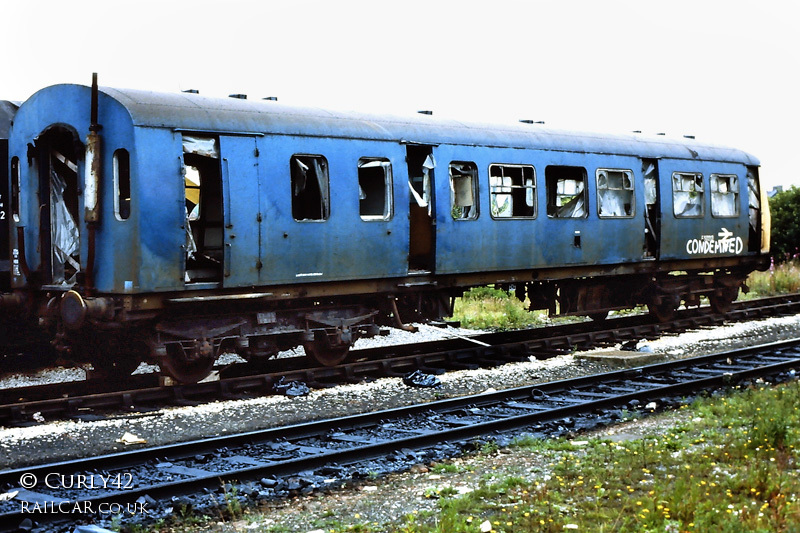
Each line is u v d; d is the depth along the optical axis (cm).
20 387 1096
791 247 3122
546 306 1620
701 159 1812
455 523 588
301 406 1038
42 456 807
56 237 1170
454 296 1438
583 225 1559
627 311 2175
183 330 1099
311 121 1210
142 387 1171
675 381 1167
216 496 678
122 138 1048
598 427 923
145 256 1038
